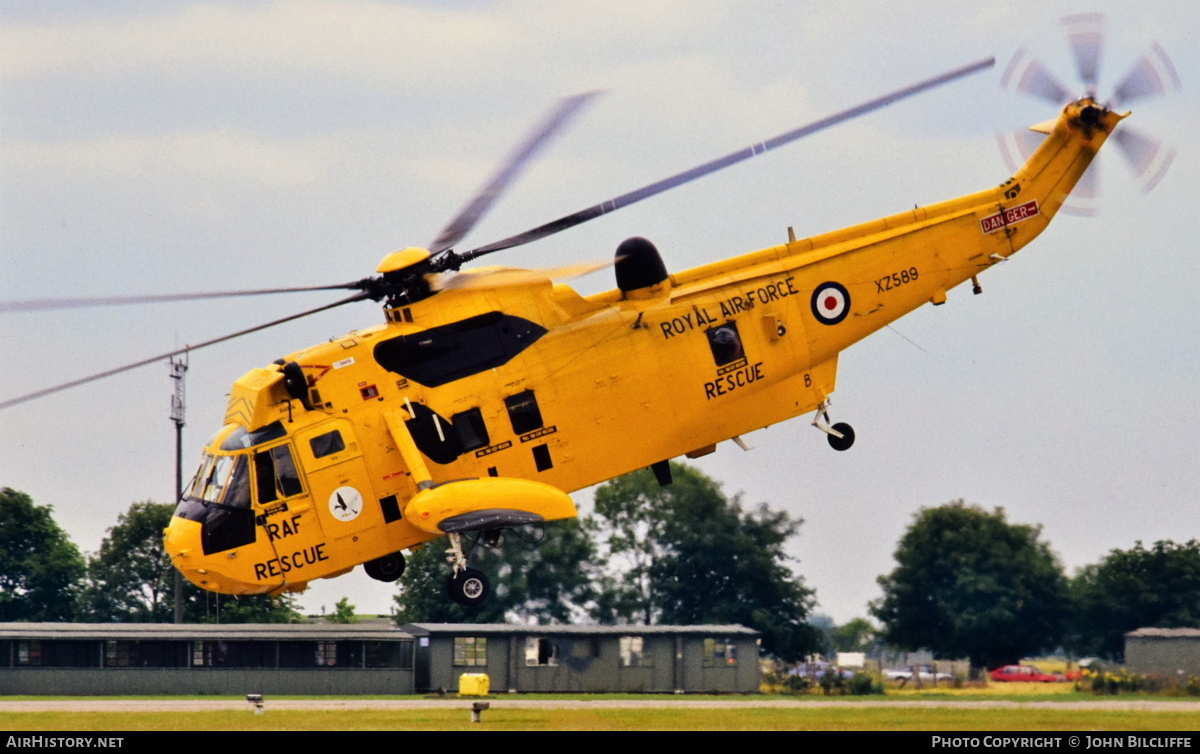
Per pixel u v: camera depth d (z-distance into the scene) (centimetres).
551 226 9200
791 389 10262
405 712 11206
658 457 9844
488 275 9531
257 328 9181
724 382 9888
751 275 10088
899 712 10856
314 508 9175
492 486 8981
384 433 9238
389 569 9906
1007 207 10600
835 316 10206
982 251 10544
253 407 9244
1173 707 12281
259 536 9138
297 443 9175
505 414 9362
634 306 9800
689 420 9838
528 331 9488
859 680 18900
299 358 9281
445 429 9225
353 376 9256
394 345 9300
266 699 15375
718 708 11781
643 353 9681
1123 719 9806
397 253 9281
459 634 17950
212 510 9156
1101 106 10650
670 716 10362
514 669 18075
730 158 8981
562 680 18188
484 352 9381
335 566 9269
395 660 17688
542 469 9444
